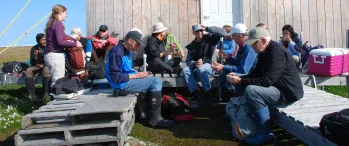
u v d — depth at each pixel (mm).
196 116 5281
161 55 6062
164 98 5168
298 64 6441
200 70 5422
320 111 3889
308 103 4250
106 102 4273
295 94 3963
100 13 8094
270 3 8328
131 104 4238
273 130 4562
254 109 3979
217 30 5914
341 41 8445
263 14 8320
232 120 4234
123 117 3787
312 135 3348
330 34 8430
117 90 4699
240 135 4055
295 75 3990
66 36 5328
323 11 8398
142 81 4688
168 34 7035
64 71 5375
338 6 8414
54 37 5242
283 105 4082
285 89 3949
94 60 6941
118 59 4598
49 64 5273
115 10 8094
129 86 4688
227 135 4398
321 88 6895
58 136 3797
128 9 8117
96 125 3668
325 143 3160
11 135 4527
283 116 3934
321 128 3189
